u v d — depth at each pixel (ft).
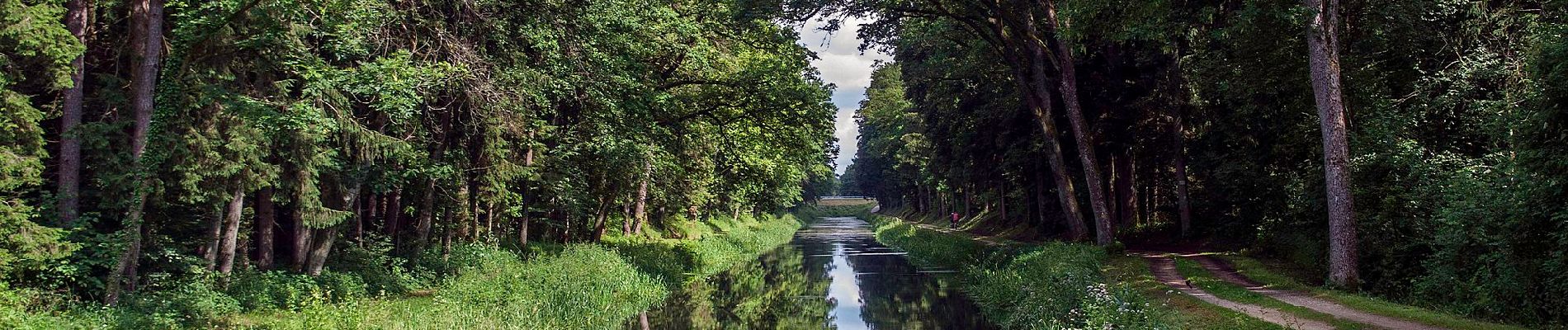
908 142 180.65
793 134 86.69
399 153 53.72
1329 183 53.93
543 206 90.68
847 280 92.12
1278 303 44.06
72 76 43.75
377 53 51.55
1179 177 92.38
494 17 54.39
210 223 49.96
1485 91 59.16
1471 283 45.42
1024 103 104.22
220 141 44.68
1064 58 88.69
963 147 124.88
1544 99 37.45
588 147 72.90
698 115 84.94
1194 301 46.09
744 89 83.20
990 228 170.81
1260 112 77.20
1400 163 58.70
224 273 49.24
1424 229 54.90
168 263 49.88
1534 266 41.52
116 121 46.93
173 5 44.01
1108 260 72.84
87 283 44.04
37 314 37.19
